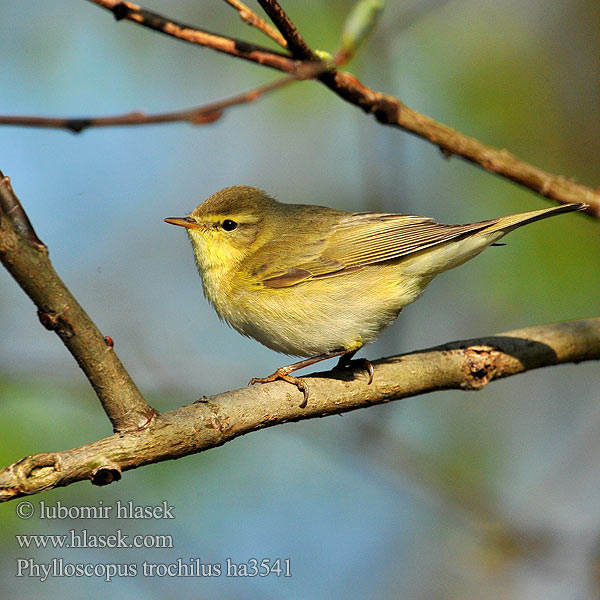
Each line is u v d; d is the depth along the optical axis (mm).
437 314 13984
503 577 11656
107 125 6668
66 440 10578
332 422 12570
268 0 6945
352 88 8375
